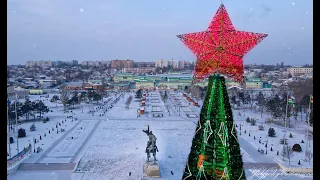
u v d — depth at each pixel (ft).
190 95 631.15
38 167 212.02
